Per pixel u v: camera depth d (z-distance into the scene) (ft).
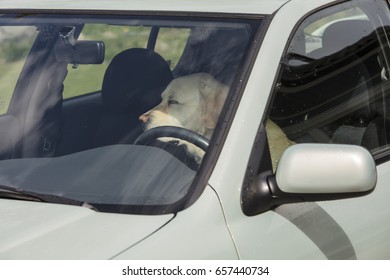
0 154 12.96
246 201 11.13
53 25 14.15
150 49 13.25
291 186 11.09
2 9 14.85
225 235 10.77
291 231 11.44
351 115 13.85
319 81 13.29
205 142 11.72
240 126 11.55
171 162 11.71
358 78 14.16
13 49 14.42
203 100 12.13
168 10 13.37
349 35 14.17
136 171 11.80
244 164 11.32
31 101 13.91
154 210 11.01
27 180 12.11
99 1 14.30
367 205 12.62
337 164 11.12
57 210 11.15
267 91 12.03
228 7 13.10
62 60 14.06
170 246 10.35
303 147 11.21
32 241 10.42
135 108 12.87
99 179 11.81
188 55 12.78
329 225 11.94
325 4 13.71
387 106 14.74
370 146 14.01
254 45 12.34
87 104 13.41
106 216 10.98
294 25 12.84
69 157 12.51
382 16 15.23
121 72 13.38
